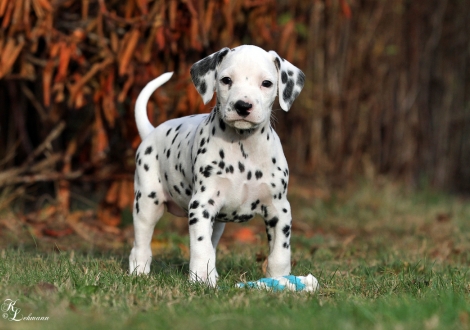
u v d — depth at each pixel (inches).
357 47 698.2
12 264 304.2
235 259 358.6
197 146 285.7
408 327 198.8
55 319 209.6
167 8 430.0
